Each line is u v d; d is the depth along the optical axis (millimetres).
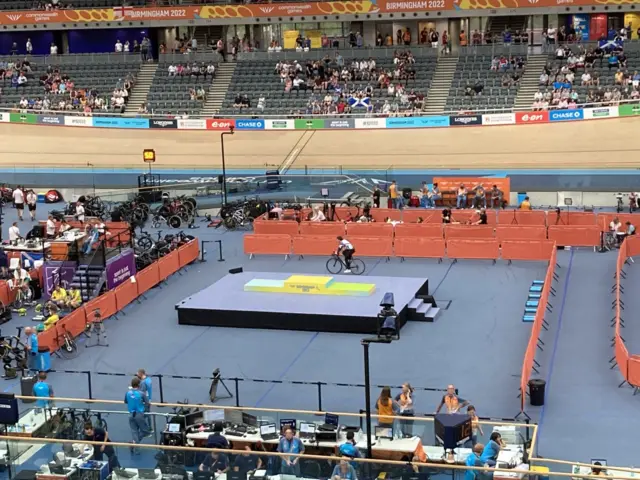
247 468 22250
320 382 28578
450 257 43281
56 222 46250
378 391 29516
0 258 40625
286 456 22062
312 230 46188
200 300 36812
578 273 40562
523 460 22609
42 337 32344
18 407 26406
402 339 33875
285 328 35250
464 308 36844
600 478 20172
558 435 26109
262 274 40250
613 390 29000
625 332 33688
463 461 23062
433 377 30453
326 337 34406
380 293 37031
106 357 33031
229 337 34750
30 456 23297
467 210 46969
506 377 30250
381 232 45281
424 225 44750
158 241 43719
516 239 43844
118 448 23000
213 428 25250
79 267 38688
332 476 21766
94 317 34625
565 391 29031
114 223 46875
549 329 34281
